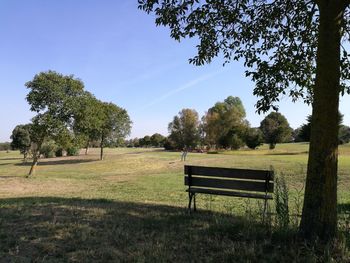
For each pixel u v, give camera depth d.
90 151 94.12
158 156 61.44
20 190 18.19
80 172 39.69
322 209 5.65
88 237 6.60
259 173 8.36
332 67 5.72
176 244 6.13
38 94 23.77
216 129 95.88
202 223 7.65
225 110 98.81
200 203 12.08
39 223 7.69
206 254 5.62
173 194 15.30
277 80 8.52
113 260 5.42
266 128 86.19
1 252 5.82
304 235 5.73
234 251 5.56
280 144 95.62
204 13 8.46
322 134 5.70
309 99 9.05
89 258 5.54
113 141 61.59
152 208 10.09
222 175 8.80
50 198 13.00
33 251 5.89
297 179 21.33
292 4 8.43
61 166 50.84
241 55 9.23
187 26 8.74
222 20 8.69
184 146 103.50
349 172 22.66
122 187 19.19
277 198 6.95
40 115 24.31
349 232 6.29
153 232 6.93
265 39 9.16
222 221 7.46
